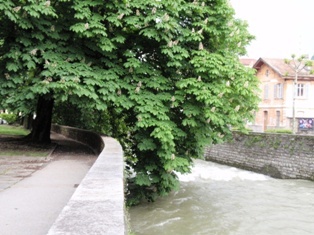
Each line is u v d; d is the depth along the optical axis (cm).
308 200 1653
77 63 1165
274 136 2533
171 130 1207
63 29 1209
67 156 1387
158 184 1345
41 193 731
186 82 1179
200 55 1217
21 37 1138
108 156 714
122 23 1212
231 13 1287
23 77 1173
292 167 2284
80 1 1159
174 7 1212
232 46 1441
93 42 1202
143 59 1332
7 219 544
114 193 369
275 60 4256
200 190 1856
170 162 1209
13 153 1377
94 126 2269
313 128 3369
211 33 1279
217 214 1389
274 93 4097
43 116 1798
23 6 1069
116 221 268
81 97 1139
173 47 1190
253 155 2666
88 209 304
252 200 1645
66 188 787
